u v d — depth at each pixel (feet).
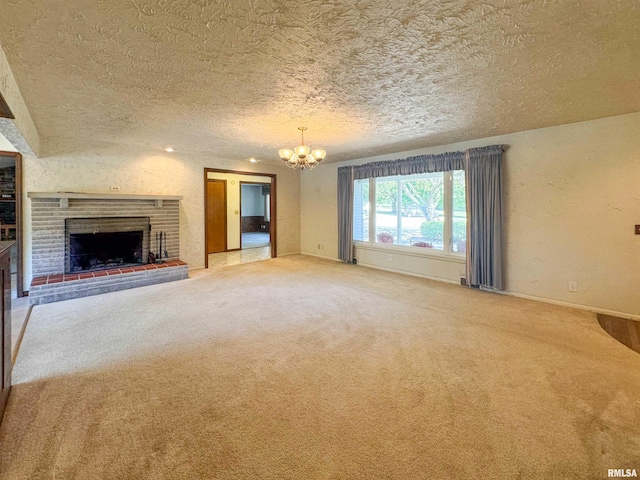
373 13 5.32
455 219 16.37
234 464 4.95
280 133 13.70
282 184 24.21
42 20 5.43
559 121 11.91
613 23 5.66
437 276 17.07
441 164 16.12
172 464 4.94
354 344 9.22
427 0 4.99
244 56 6.79
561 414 6.11
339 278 17.40
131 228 16.76
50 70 7.40
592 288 12.05
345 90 8.74
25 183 13.93
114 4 5.00
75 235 15.03
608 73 7.74
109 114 10.86
